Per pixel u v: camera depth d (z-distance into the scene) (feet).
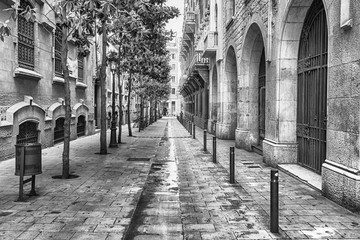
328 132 22.44
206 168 34.32
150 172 32.09
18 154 21.56
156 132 88.53
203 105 104.17
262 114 46.60
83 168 33.30
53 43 51.26
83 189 24.53
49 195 22.75
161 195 23.54
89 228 16.61
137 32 38.34
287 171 29.81
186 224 17.61
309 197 22.39
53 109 50.49
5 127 36.35
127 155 43.04
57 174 30.01
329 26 22.22
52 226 16.87
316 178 26.71
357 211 18.76
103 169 32.81
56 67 54.44
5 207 20.01
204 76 91.25
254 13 40.86
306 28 30.45
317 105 28.22
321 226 16.98
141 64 65.57
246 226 17.22
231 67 64.34
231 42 56.75
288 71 32.17
